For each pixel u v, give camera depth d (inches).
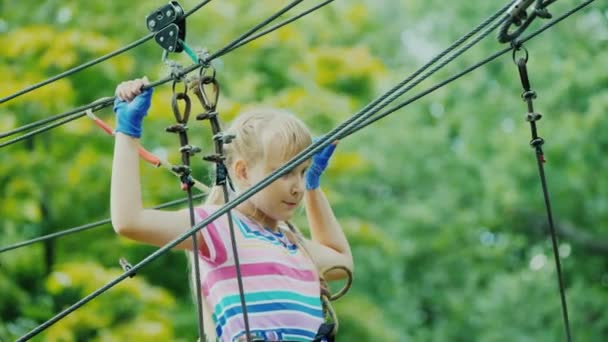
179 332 844.6
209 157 280.1
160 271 875.4
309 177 318.3
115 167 283.6
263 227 294.2
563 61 1056.8
